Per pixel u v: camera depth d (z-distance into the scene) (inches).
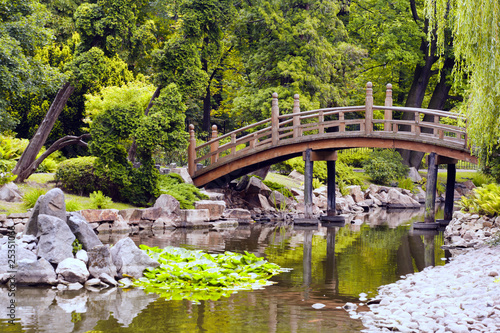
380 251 502.0
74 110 992.2
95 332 237.5
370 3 1441.9
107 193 743.1
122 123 733.3
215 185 895.7
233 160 818.2
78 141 776.3
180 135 766.5
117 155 740.7
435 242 570.9
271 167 1239.5
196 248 497.4
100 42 772.0
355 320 257.8
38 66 669.3
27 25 639.8
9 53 578.6
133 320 257.8
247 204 895.7
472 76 446.3
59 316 264.1
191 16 806.5
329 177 839.7
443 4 467.5
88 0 1090.7
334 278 369.4
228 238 587.2
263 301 300.4
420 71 1386.6
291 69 1005.2
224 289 332.8
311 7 1069.8
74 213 390.3
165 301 298.8
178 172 850.1
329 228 729.0
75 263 345.1
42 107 965.8
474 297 263.4
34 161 741.3
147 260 369.1
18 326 245.8
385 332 234.2
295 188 1040.8
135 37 776.9
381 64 1439.5
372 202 1165.1
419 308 262.1
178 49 808.9
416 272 391.9
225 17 837.2
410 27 1323.8
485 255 405.1
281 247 523.5
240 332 238.8
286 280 362.3
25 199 629.0
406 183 1301.7
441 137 675.4
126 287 336.5
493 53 421.7
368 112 725.9
